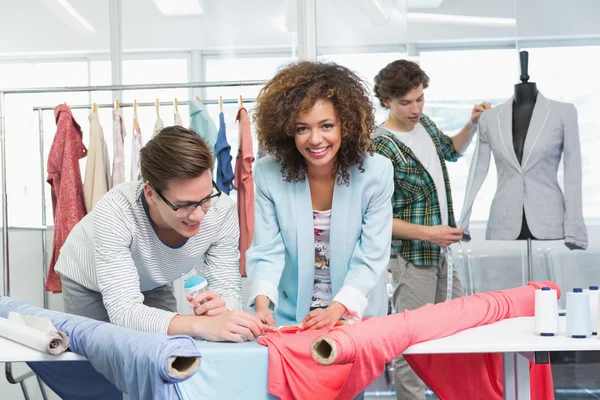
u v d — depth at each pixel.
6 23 3.67
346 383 1.47
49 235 3.56
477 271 3.34
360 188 1.85
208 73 3.68
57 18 3.66
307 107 1.68
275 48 3.67
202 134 3.18
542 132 3.17
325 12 3.62
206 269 1.93
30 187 3.58
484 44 3.44
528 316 1.97
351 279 1.82
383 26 3.59
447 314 1.67
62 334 1.54
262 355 1.46
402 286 2.89
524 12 3.42
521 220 3.19
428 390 3.39
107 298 1.68
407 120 2.96
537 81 3.42
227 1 3.67
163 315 1.62
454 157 3.39
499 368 1.91
